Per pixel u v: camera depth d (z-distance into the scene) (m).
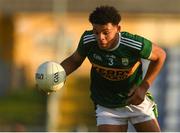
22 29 89.31
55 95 60.00
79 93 64.19
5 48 88.62
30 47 89.56
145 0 82.31
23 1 81.88
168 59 46.66
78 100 63.25
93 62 19.66
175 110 45.88
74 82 65.19
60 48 62.09
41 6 81.19
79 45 19.59
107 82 19.94
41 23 89.06
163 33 87.94
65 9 71.38
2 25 87.75
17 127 44.94
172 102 45.94
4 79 83.06
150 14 83.62
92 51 19.41
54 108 59.75
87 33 19.47
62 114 61.38
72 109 62.41
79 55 19.72
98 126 20.55
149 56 19.20
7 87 82.44
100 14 18.41
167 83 46.00
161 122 45.84
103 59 19.39
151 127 20.47
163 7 82.25
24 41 89.50
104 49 19.14
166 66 46.38
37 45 89.50
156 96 45.88
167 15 83.56
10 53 89.12
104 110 20.42
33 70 89.62
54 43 73.38
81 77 66.69
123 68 19.45
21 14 86.25
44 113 63.41
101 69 19.67
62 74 19.25
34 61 89.94
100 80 20.05
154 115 20.67
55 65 19.23
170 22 87.62
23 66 87.62
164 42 87.06
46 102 64.06
